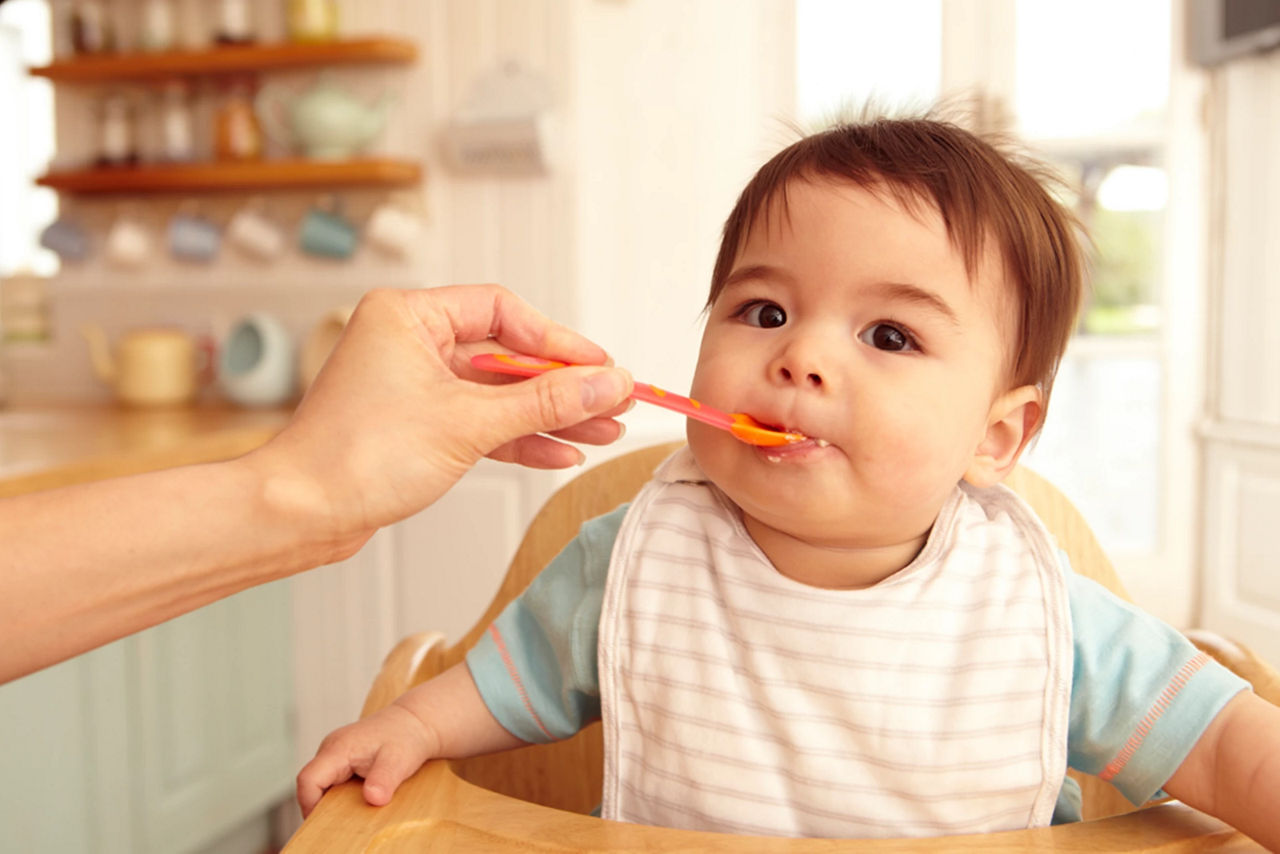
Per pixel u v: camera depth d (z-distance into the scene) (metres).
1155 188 2.76
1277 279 2.57
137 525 0.50
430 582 2.25
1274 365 2.58
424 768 0.66
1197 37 2.65
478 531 2.22
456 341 0.66
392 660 0.83
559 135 2.17
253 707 2.00
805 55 2.75
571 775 0.92
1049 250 0.71
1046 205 0.73
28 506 0.50
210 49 2.28
